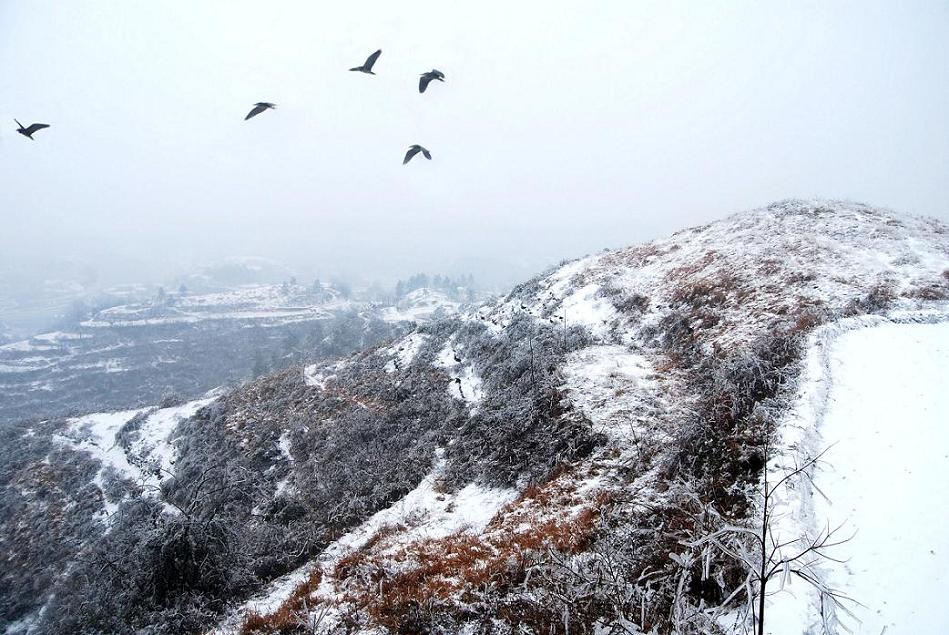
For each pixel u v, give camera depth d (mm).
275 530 18250
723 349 18031
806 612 6203
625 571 7645
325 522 18453
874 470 9039
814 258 22047
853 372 12742
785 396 12023
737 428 11469
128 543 20641
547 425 17328
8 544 31188
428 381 29500
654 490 11328
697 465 11227
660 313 23859
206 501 24531
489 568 9641
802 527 7770
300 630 9531
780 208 30703
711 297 22406
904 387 11672
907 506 8039
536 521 12008
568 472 14281
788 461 9469
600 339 24312
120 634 13594
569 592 7070
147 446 38781
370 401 30531
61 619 19844
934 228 24984
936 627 5840
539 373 21578
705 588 7160
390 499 18594
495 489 16281
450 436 22125
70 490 35531
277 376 41219
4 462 41875
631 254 34156
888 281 18516
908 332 14828
